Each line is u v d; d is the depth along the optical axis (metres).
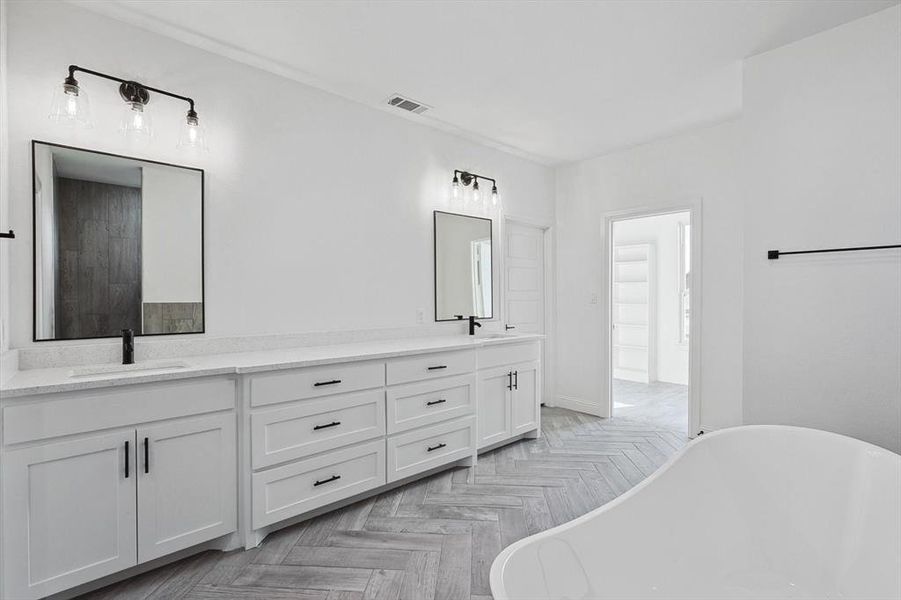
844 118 2.29
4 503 1.56
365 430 2.54
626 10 2.21
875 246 2.19
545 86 3.01
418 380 2.81
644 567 1.63
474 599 1.78
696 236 3.76
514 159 4.39
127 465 1.80
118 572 1.85
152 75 2.35
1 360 1.64
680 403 5.02
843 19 2.26
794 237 2.44
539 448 3.53
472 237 3.98
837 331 2.30
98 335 2.18
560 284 4.79
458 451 3.05
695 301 3.75
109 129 2.22
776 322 2.50
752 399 2.58
